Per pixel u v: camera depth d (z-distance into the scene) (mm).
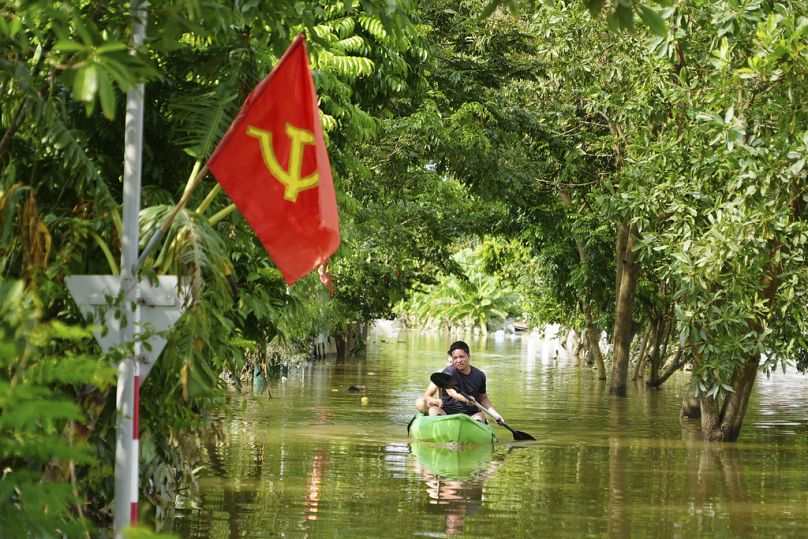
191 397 13258
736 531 15508
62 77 8531
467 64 41531
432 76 40406
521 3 10148
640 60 30000
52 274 11633
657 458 23516
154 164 15055
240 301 15570
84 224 11883
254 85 14430
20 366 7863
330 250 10906
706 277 23984
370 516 15805
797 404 39250
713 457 23797
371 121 19859
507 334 139500
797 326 25391
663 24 9742
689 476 20828
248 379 40656
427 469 20969
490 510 16656
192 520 15055
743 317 23891
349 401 35719
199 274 11422
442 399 27609
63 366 7590
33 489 6914
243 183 11016
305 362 56156
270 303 16406
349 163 20406
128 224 10570
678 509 17188
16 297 7895
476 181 43000
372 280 53719
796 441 27156
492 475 20438
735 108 23312
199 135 13469
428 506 16828
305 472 19969
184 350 11766
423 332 142625
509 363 68938
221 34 14719
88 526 7984
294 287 21406
